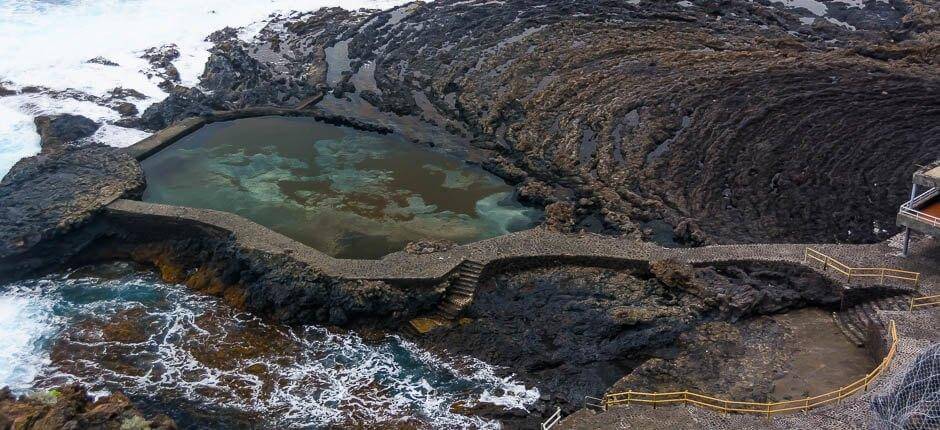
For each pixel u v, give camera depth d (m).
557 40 71.56
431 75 67.31
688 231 43.28
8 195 47.00
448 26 77.94
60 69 68.25
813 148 50.50
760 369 33.09
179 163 53.91
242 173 52.72
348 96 65.00
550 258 40.75
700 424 28.75
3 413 31.06
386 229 45.94
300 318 38.91
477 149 55.72
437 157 55.03
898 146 49.91
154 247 44.78
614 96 59.41
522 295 39.28
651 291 38.78
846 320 35.72
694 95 58.22
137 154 53.56
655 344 35.53
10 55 70.06
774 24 74.00
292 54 74.19
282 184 51.28
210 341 38.03
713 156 50.59
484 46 72.25
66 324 39.44
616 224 44.69
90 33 76.50
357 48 74.25
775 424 28.44
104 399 33.16
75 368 36.38
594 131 55.44
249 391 34.75
